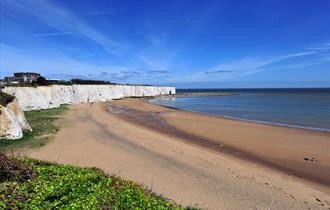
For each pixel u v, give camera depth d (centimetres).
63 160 1412
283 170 1414
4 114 1875
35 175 754
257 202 984
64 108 4331
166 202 729
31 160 955
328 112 4450
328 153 1761
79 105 5191
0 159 742
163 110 4831
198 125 2923
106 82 9288
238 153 1747
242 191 1077
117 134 2175
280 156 1683
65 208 565
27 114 3291
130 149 1689
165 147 1767
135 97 9888
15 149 1609
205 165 1405
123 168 1303
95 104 5744
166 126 2825
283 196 1051
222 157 1606
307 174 1358
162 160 1467
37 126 2414
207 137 2255
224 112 4638
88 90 6681
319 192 1127
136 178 1164
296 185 1189
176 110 4875
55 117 3108
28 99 3825
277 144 2014
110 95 8006
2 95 2088
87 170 891
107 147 1723
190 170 1311
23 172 735
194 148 1797
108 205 614
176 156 1555
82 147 1705
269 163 1537
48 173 793
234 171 1329
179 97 11425
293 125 3025
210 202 963
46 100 4316
